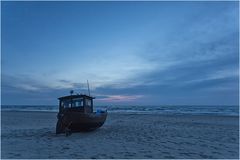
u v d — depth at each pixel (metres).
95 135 15.34
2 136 14.86
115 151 9.90
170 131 17.34
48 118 32.88
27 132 17.03
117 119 30.59
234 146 11.31
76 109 17.81
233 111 62.66
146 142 12.29
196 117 34.38
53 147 10.80
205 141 12.77
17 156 8.99
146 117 34.59
